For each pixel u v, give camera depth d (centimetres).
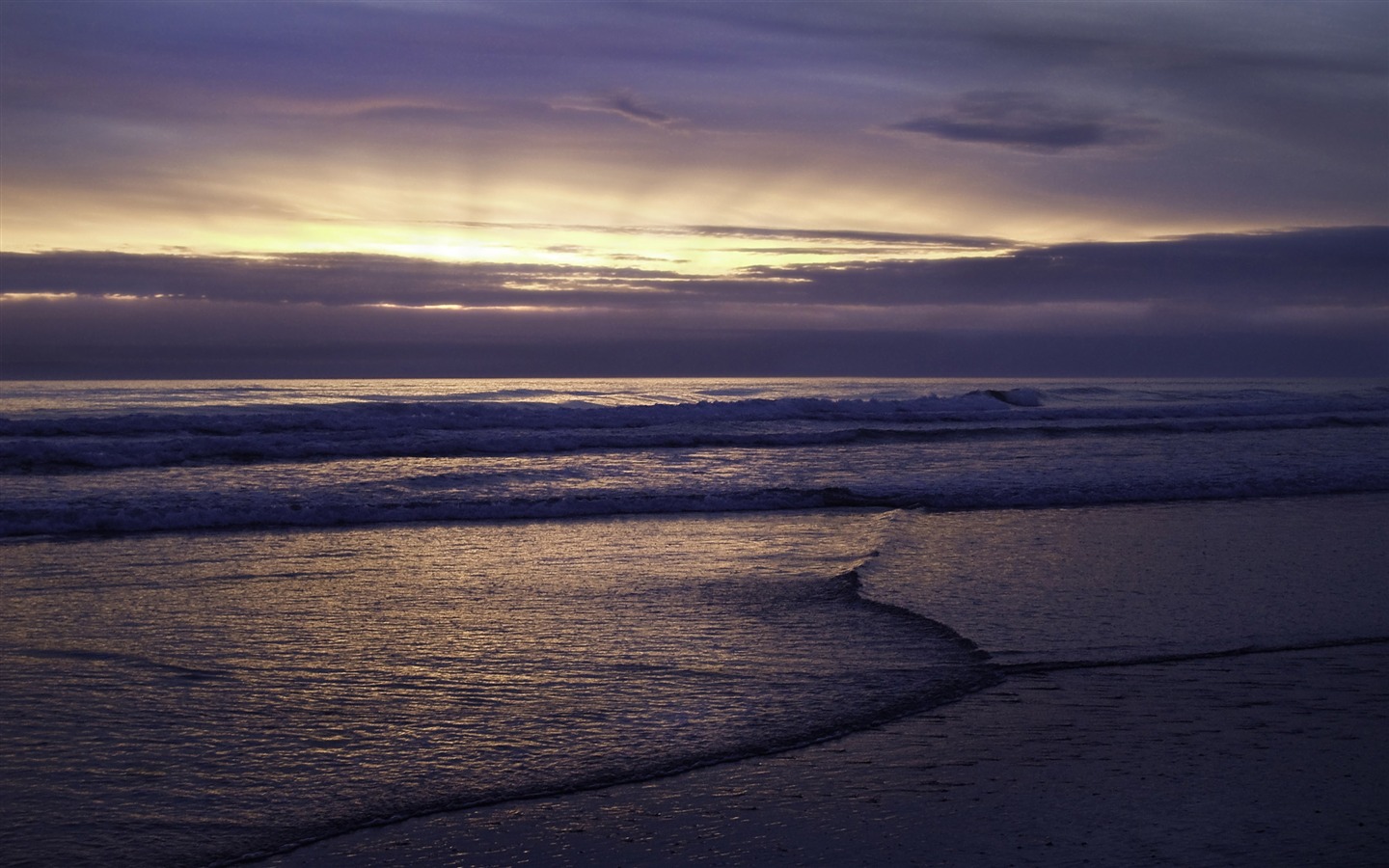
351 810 412
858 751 478
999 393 3359
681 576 891
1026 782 442
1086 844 382
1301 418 2734
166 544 1032
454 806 416
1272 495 1420
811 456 1834
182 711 525
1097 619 729
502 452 1836
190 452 1616
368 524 1185
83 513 1109
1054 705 544
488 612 748
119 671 592
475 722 513
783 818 407
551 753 474
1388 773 455
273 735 493
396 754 471
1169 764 464
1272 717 527
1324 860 367
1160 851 376
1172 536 1086
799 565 942
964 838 388
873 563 938
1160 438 2236
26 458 1498
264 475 1484
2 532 1062
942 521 1202
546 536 1105
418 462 1667
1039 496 1372
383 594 810
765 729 507
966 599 796
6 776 437
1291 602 786
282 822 400
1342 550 1008
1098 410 2948
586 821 404
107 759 459
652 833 393
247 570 904
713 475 1584
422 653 638
